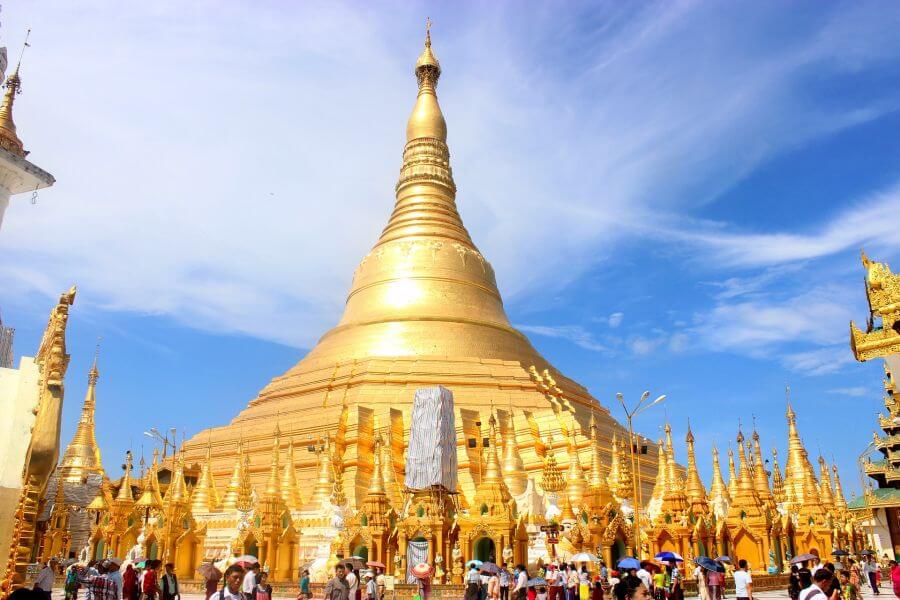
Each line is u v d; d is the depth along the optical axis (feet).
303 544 170.09
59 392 66.49
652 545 158.10
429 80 303.48
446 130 299.17
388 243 269.44
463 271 263.08
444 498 160.45
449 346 238.48
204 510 190.29
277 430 180.45
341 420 207.41
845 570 111.65
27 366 66.64
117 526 184.24
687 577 146.00
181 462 188.24
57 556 186.29
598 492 153.79
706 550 161.89
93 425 232.53
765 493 192.54
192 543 180.14
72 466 221.05
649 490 207.21
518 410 217.36
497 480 157.17
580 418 227.20
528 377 232.73
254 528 166.61
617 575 119.85
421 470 163.94
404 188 285.43
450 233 272.72
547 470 170.19
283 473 195.62
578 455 183.42
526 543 155.02
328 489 176.96
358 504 180.65
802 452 215.51
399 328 242.78
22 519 63.10
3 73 75.41
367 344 240.32
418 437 168.14
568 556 150.61
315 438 203.41
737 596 94.53
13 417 64.44
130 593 81.76
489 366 232.94
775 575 159.12
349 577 77.66
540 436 211.41
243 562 81.05
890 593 156.76
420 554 151.84
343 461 198.18
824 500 226.99
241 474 189.37
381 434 186.39
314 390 232.53
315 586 142.31
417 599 108.37
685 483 179.52
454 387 222.89
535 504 166.71
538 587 119.34
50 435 65.05
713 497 193.26
